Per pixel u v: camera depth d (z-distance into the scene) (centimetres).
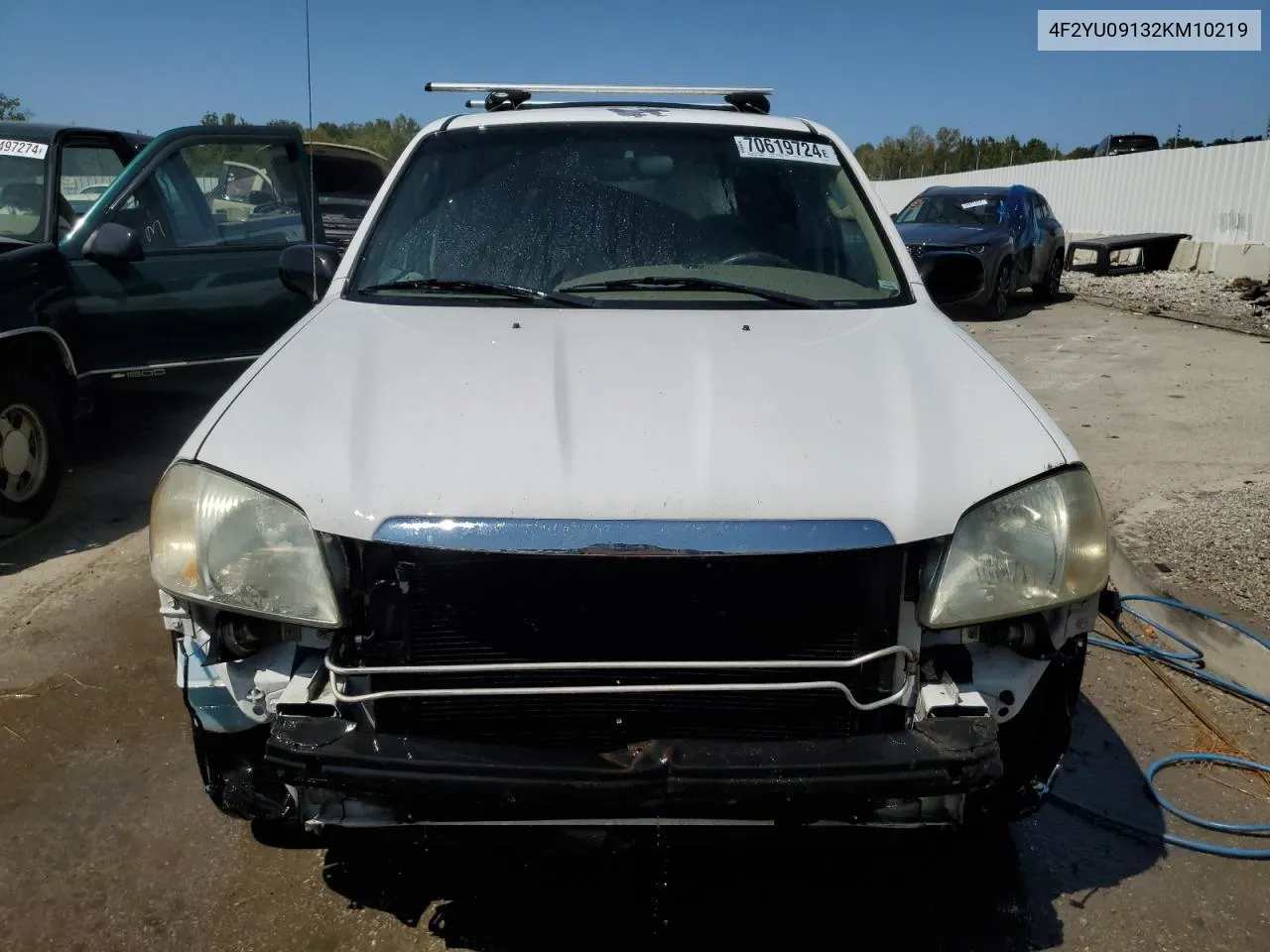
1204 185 1794
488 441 209
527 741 204
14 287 458
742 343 254
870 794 189
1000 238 1249
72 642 377
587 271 298
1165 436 671
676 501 196
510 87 368
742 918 246
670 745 194
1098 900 253
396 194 326
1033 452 217
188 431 654
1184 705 346
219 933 239
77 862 261
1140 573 420
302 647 211
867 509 199
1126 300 1409
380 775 189
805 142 346
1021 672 211
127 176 529
